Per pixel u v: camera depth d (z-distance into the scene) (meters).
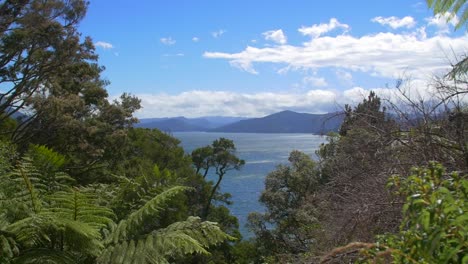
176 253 5.65
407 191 1.75
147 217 6.14
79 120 19.97
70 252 5.07
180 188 6.27
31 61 19.38
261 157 82.44
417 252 1.52
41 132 18.73
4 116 19.78
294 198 18.94
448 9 3.15
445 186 1.67
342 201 6.16
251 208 40.75
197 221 5.97
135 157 23.92
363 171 5.50
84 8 19.62
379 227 4.43
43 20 18.27
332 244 5.23
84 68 21.25
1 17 17.95
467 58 4.61
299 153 19.50
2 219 4.76
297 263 5.19
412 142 4.73
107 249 5.09
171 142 30.03
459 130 4.39
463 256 1.47
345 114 6.29
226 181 59.38
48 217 4.56
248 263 21.67
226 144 37.44
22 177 5.30
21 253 4.65
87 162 20.28
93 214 5.24
